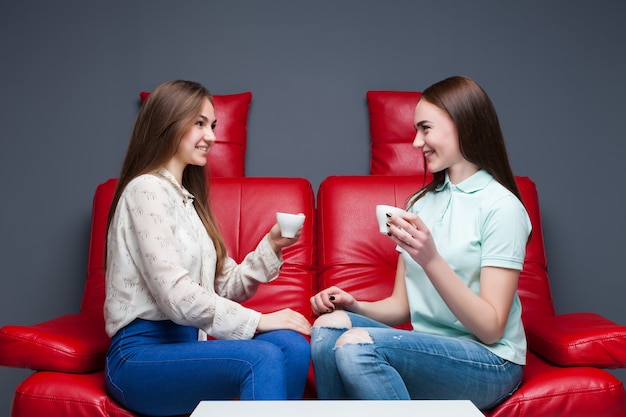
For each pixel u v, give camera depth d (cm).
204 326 163
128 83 303
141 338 165
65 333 186
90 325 203
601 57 308
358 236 250
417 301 178
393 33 309
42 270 291
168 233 165
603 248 298
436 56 308
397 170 283
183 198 182
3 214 293
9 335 177
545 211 300
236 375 150
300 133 303
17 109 299
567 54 308
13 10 303
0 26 302
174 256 163
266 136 303
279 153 302
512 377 164
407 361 156
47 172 296
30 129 298
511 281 163
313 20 308
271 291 246
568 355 176
